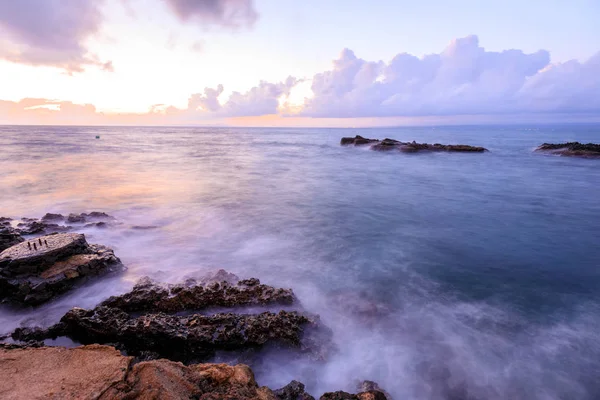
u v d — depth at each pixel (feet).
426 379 19.61
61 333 21.29
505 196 68.54
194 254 36.32
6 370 14.03
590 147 127.24
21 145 188.34
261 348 20.36
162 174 93.15
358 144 188.85
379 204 61.87
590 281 32.04
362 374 19.75
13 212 51.57
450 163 120.98
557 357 21.57
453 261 36.32
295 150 187.83
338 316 25.31
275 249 38.70
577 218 52.70
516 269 34.53
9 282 25.32
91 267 28.40
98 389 12.92
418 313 26.20
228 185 78.33
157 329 19.83
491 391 18.90
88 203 57.31
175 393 12.90
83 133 407.85
